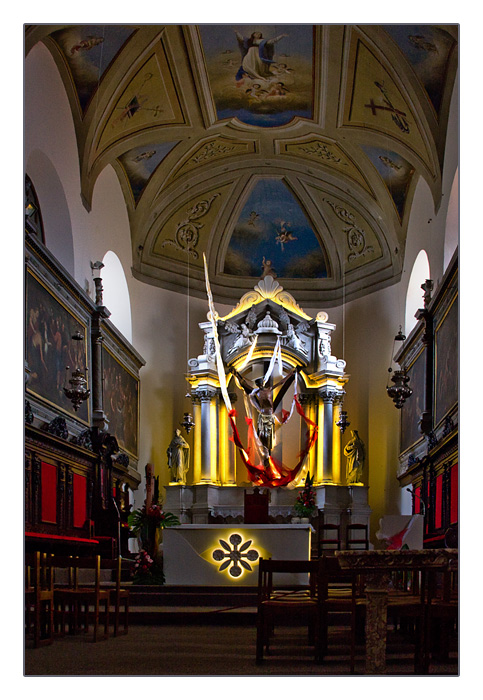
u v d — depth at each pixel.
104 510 16.14
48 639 8.54
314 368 21.89
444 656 7.15
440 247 16.25
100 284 17.58
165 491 21.16
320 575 7.22
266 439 20.81
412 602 7.02
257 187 22.61
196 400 21.64
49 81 15.05
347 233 22.75
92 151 17.20
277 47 16.77
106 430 17.39
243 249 23.58
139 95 17.38
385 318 21.67
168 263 22.34
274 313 22.22
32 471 12.99
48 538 11.83
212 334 21.88
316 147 20.77
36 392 13.56
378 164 19.98
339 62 16.86
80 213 16.89
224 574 13.38
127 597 9.99
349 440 21.94
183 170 21.19
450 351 14.78
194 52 16.81
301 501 20.27
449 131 15.63
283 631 10.31
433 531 15.86
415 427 18.52
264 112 19.42
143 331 21.36
